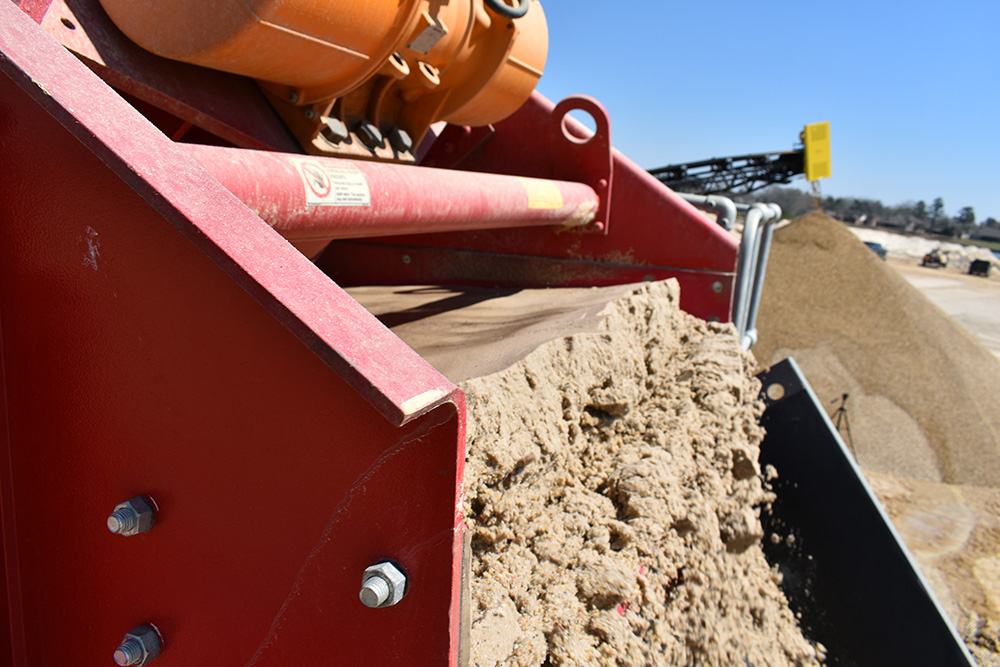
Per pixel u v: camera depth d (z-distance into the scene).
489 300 2.48
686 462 1.81
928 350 5.22
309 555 0.72
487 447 1.34
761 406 2.37
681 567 1.63
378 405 0.60
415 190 1.63
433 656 0.69
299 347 0.68
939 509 4.27
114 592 0.87
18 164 0.79
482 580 1.29
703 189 12.97
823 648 2.05
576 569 1.42
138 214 0.74
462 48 1.94
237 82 1.71
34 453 0.88
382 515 0.68
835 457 2.24
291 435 0.71
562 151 2.66
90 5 1.41
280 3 1.30
